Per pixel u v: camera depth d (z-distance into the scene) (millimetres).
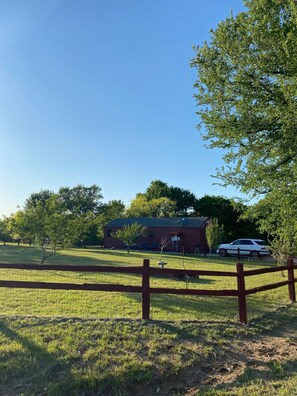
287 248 15531
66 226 19250
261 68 7387
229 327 6965
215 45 8258
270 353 5910
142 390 4633
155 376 4867
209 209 53781
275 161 7812
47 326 6184
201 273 7168
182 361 5289
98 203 86875
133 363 5043
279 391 4504
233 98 8055
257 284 13984
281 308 9312
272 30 7281
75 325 6246
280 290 12438
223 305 9859
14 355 5117
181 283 13875
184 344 5871
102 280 13711
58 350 5309
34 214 19203
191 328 6598
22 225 19344
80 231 20172
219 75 8031
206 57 8406
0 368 4762
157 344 5711
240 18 7797
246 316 7531
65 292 10984
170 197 74562
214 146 8477
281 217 8047
